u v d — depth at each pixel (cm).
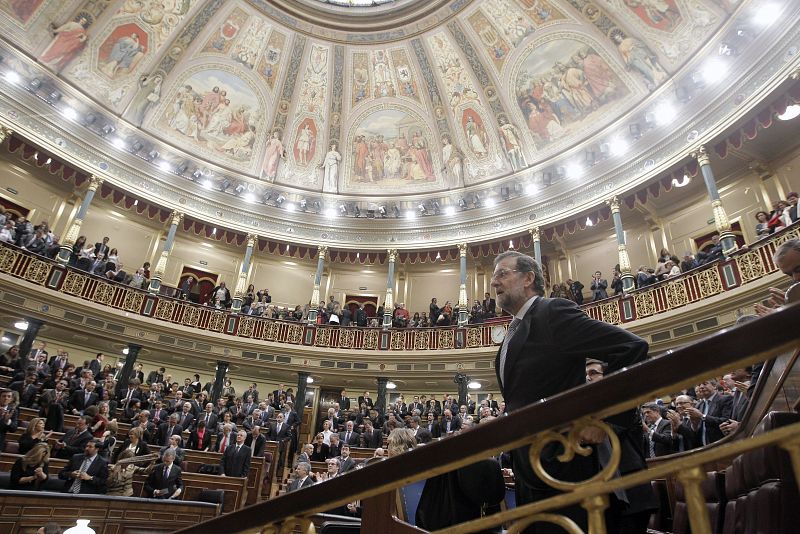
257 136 2131
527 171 1956
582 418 117
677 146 1498
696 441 497
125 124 1809
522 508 121
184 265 2019
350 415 1435
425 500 244
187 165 1959
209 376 1862
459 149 2128
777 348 99
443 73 2072
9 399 818
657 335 1341
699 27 1459
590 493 111
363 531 170
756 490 171
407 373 1762
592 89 1791
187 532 165
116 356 1722
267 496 1044
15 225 1470
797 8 1208
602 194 1689
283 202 2103
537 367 202
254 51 2030
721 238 1292
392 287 1991
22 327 1477
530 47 1880
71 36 1658
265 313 1855
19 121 1545
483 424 128
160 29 1836
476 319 1806
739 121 1332
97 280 1546
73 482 701
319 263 2038
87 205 1666
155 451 975
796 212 1102
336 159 2203
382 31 2006
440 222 2047
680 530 277
